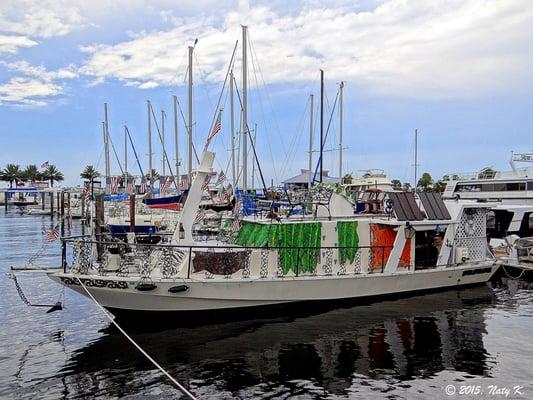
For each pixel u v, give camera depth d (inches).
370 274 652.1
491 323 588.1
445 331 556.1
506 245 992.9
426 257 732.0
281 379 425.1
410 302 680.4
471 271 756.0
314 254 634.2
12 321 594.9
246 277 586.9
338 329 559.8
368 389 404.8
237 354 482.6
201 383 416.2
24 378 423.8
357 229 672.4
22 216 3065.9
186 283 547.2
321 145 1439.5
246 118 1159.6
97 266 580.7
